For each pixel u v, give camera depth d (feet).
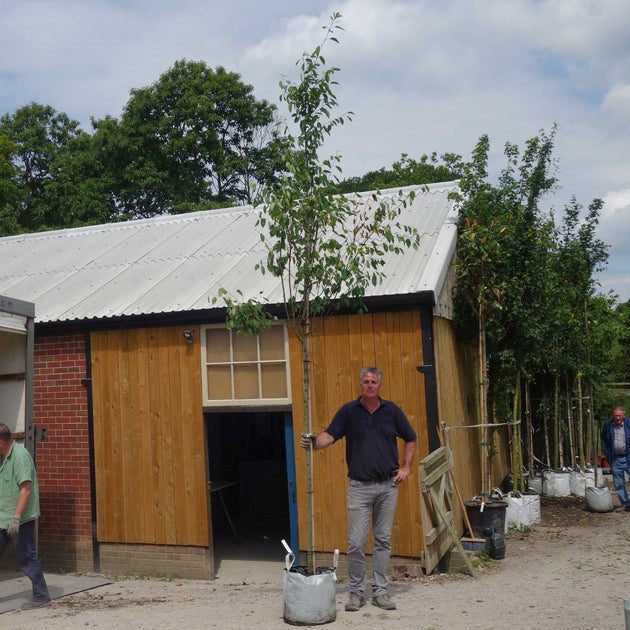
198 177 90.68
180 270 35.88
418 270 29.60
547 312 37.68
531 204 36.14
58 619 21.95
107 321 32.01
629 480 51.11
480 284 32.35
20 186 100.53
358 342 28.66
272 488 44.16
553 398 47.55
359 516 20.74
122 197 91.35
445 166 84.53
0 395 28.55
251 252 36.50
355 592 20.85
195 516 30.76
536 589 23.26
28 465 23.76
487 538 28.66
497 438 40.88
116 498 32.01
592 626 18.74
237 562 33.42
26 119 104.12
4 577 28.78
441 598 22.20
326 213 19.45
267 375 30.04
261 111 92.73
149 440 31.63
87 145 94.94
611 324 49.34
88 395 32.63
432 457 25.17
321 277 19.97
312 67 19.52
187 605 23.58
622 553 29.17
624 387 79.77
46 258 42.22
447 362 30.89
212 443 44.83
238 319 20.51
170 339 31.50
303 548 29.04
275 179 91.97
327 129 19.81
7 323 27.02
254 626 19.57
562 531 34.55
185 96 88.63
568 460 49.96
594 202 45.09
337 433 20.68
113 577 31.50
